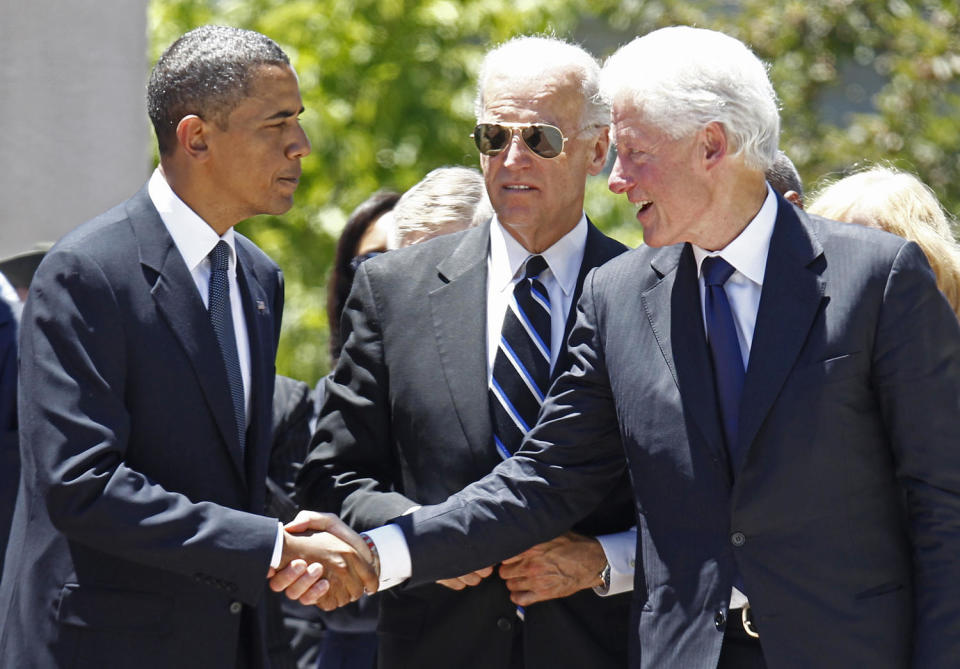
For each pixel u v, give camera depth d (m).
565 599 12.25
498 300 12.65
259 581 10.97
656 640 10.66
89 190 16.83
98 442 10.64
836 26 35.38
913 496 10.12
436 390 12.31
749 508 10.27
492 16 30.72
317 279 29.12
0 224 16.50
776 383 10.24
